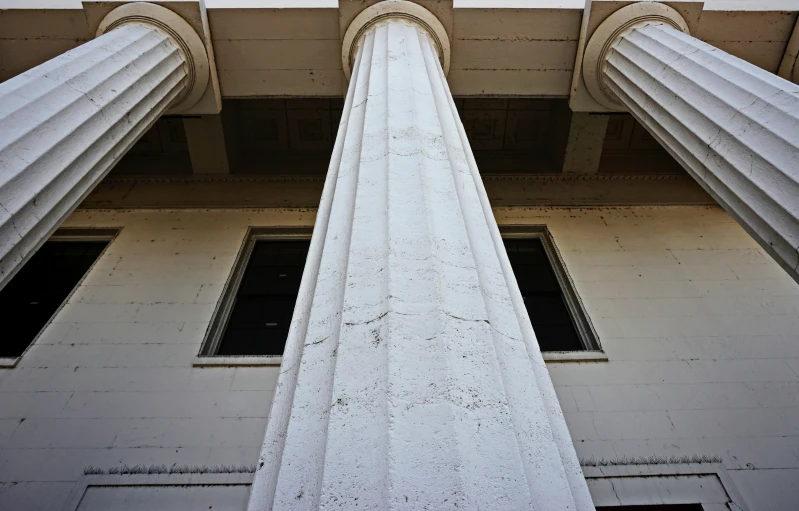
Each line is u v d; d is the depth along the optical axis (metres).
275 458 2.72
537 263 10.48
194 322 8.80
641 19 8.27
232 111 13.16
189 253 10.23
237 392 7.70
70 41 8.28
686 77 6.54
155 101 7.33
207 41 8.48
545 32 8.61
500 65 8.85
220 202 11.80
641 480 6.75
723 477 6.77
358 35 8.37
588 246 10.48
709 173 5.71
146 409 7.44
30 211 4.58
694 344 8.47
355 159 4.91
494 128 14.01
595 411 7.51
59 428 7.18
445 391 2.57
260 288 9.90
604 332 8.67
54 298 9.50
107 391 7.66
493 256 3.90
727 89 5.89
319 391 2.80
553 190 12.36
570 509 2.37
